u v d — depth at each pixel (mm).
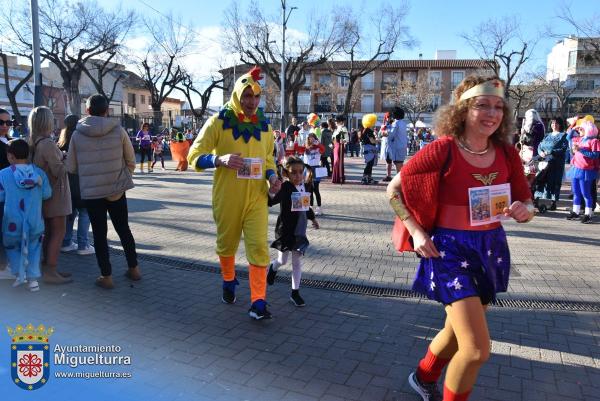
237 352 3672
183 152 18469
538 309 4531
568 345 3814
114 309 4500
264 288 4312
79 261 6066
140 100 67562
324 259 6160
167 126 34062
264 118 4469
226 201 4266
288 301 4742
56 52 31594
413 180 2557
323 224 8336
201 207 10047
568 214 9398
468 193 2541
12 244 4766
